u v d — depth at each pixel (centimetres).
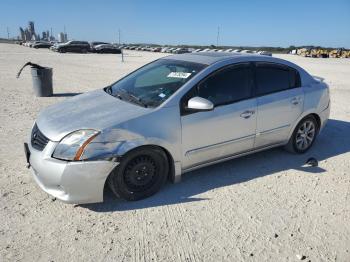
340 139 653
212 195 416
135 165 386
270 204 399
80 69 2034
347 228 357
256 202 402
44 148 364
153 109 394
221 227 351
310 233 346
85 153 352
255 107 468
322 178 475
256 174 479
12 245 314
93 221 356
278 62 510
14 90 1134
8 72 1716
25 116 761
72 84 1330
